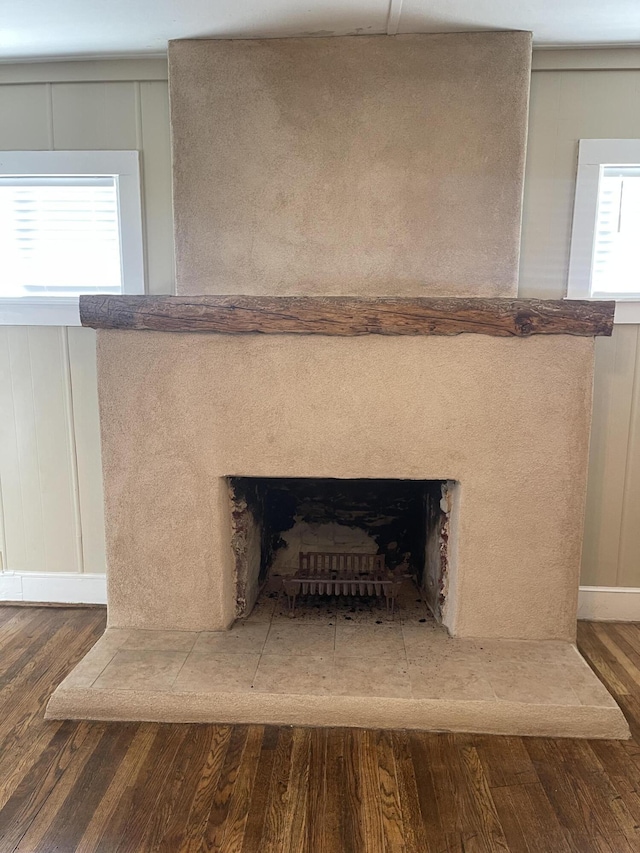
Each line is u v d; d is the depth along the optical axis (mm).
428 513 2701
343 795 1750
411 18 2082
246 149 2260
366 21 2102
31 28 2215
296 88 2223
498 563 2309
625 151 2465
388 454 2252
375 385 2207
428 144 2227
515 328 2137
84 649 2527
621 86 2443
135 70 2543
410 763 1880
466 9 2020
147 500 2346
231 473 2305
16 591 2936
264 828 1636
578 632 2680
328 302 2145
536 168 2510
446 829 1635
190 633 2412
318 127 2236
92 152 2605
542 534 2285
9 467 2873
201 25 2146
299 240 2297
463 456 2242
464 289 2287
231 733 2020
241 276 2328
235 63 2223
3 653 2496
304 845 1583
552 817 1678
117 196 2629
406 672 2154
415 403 2213
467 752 1932
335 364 2199
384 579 2574
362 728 2041
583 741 1991
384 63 2197
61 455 2846
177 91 2250
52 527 2908
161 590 2406
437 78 2195
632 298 2553
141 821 1657
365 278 2301
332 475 2281
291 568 2934
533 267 2570
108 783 1794
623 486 2707
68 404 2801
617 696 2213
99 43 2361
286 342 2197
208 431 2281
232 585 2492
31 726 2055
